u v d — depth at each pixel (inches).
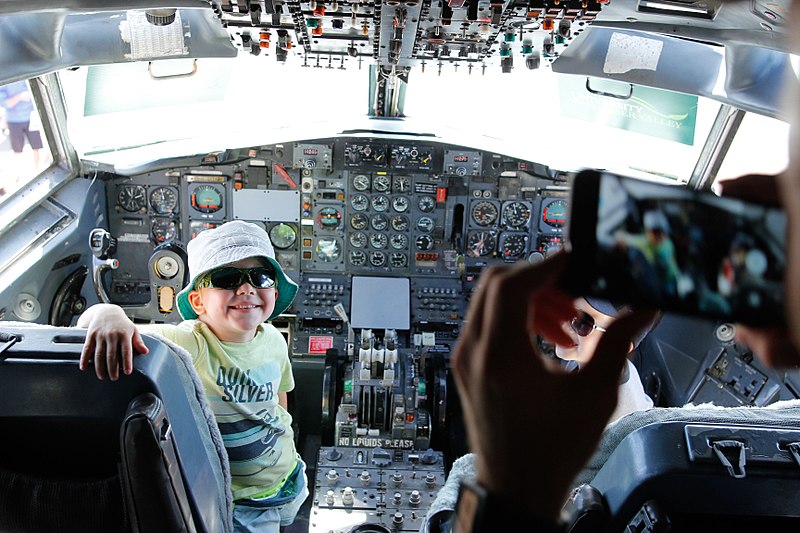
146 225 230.8
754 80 153.3
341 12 129.0
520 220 237.6
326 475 194.1
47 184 204.1
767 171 17.8
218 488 70.7
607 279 19.5
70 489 58.5
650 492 45.5
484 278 19.9
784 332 15.4
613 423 55.4
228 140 225.6
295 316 235.9
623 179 20.1
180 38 158.6
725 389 192.5
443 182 234.1
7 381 57.2
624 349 19.1
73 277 206.8
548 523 18.0
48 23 138.1
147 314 217.3
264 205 232.2
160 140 228.5
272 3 124.9
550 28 131.2
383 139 226.8
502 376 18.6
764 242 16.9
